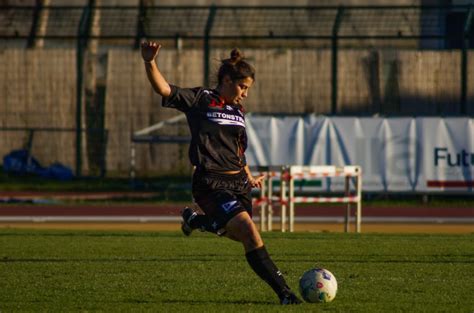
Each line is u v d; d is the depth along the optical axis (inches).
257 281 1405.0
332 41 4183.1
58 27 5088.6
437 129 3698.3
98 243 2081.7
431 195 3833.7
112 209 3747.5
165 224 3137.3
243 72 1149.7
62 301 1194.0
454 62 4436.5
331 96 4352.9
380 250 1936.5
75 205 3897.6
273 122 3678.6
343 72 4539.9
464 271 1557.6
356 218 2664.9
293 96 4542.3
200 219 1201.4
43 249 1924.2
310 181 3609.7
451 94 4439.0
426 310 1122.7
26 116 4783.5
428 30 4589.1
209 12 4586.6
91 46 4990.2
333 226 3125.0
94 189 4340.6
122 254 1828.2
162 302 1186.6
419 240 2223.2
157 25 4709.6
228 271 1534.2
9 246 1990.7
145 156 4566.9
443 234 2522.1
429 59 4468.5
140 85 4702.3
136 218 3390.7
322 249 1948.8
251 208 1210.0
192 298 1226.6
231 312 1092.5
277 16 4771.2
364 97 4527.6
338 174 2610.7
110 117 4694.9
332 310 1107.9
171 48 4926.2
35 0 5162.4
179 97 1147.3
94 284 1365.7
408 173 3703.3
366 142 3688.5
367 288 1330.0
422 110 4468.5
